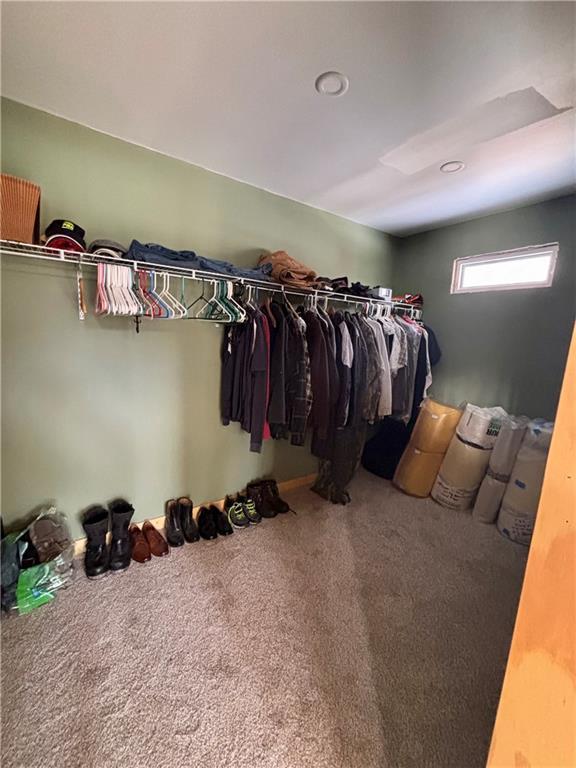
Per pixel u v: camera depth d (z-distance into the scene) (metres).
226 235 2.14
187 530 2.02
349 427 2.43
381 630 1.46
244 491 2.46
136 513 2.00
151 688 1.17
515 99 1.37
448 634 1.46
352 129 1.60
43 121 1.51
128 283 1.54
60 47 1.15
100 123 1.59
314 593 1.65
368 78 1.27
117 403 1.85
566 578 0.51
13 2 0.99
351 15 1.01
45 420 1.66
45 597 1.50
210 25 1.05
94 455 1.82
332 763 0.99
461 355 2.91
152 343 1.92
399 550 2.01
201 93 1.38
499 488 2.30
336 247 2.77
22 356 1.57
